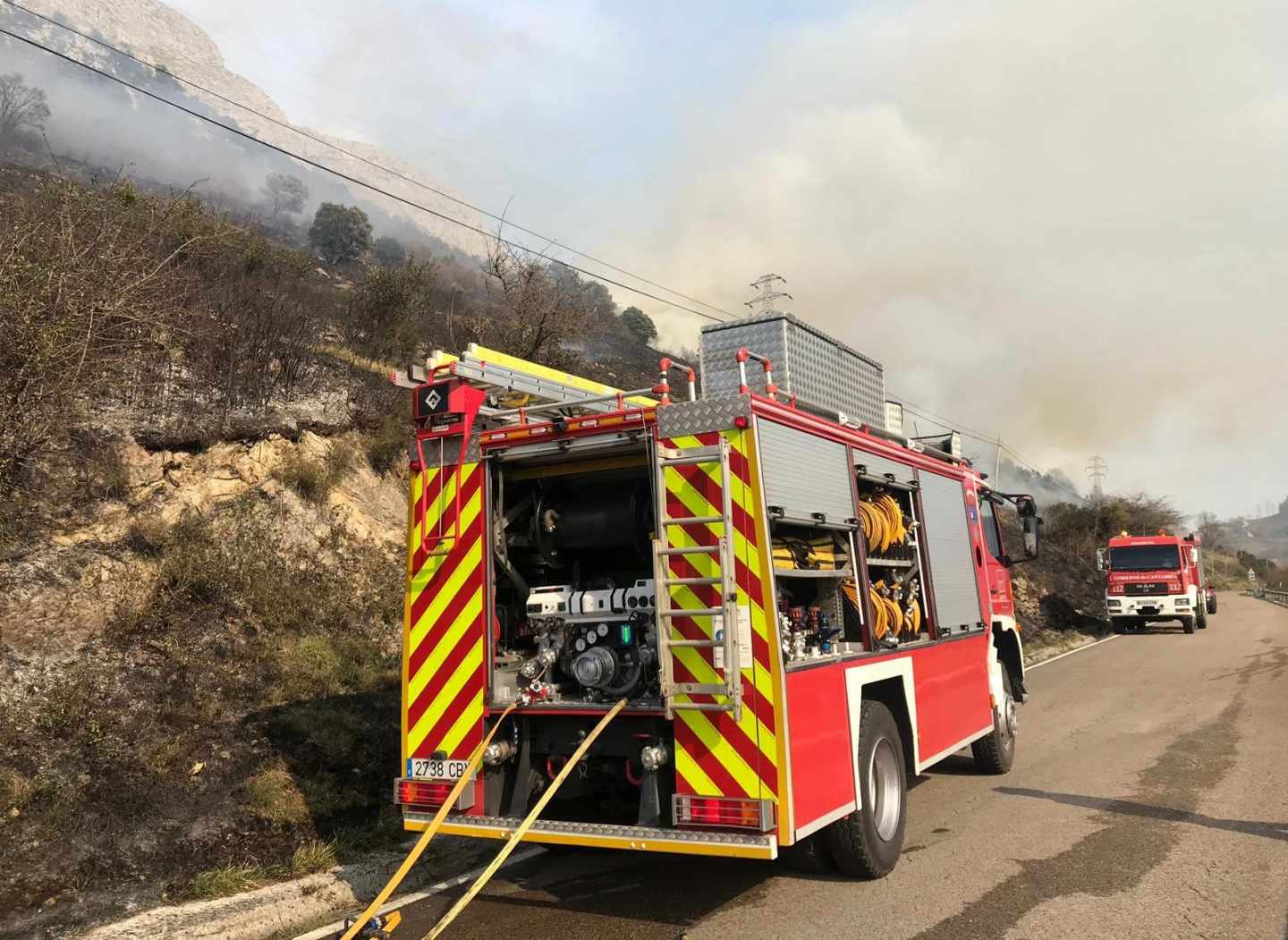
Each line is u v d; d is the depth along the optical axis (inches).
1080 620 1203.9
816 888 230.1
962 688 327.6
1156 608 1098.7
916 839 273.7
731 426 205.8
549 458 231.5
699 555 203.0
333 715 326.3
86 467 368.5
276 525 413.4
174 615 341.1
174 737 285.6
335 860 252.5
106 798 251.6
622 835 196.7
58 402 352.8
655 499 207.9
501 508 236.4
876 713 248.1
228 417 434.3
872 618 256.7
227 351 465.4
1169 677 657.0
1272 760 360.5
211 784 272.4
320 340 563.8
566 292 801.6
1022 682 401.1
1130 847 253.3
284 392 489.4
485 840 282.2
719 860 259.8
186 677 317.4
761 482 203.2
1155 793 315.3
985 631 361.4
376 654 388.8
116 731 279.0
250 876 233.6
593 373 903.7
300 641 364.2
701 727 198.1
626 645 218.2
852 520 253.8
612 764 222.8
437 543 236.5
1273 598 2103.8
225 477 412.2
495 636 227.6
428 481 241.3
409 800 228.1
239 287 520.7
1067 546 2054.6
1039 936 192.1
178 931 201.5
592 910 219.1
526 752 225.5
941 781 355.3
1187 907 205.8
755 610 198.1
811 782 202.7
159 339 430.9
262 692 328.5
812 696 209.0
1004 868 239.6
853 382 352.5
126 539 355.9
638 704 208.2
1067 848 255.3
